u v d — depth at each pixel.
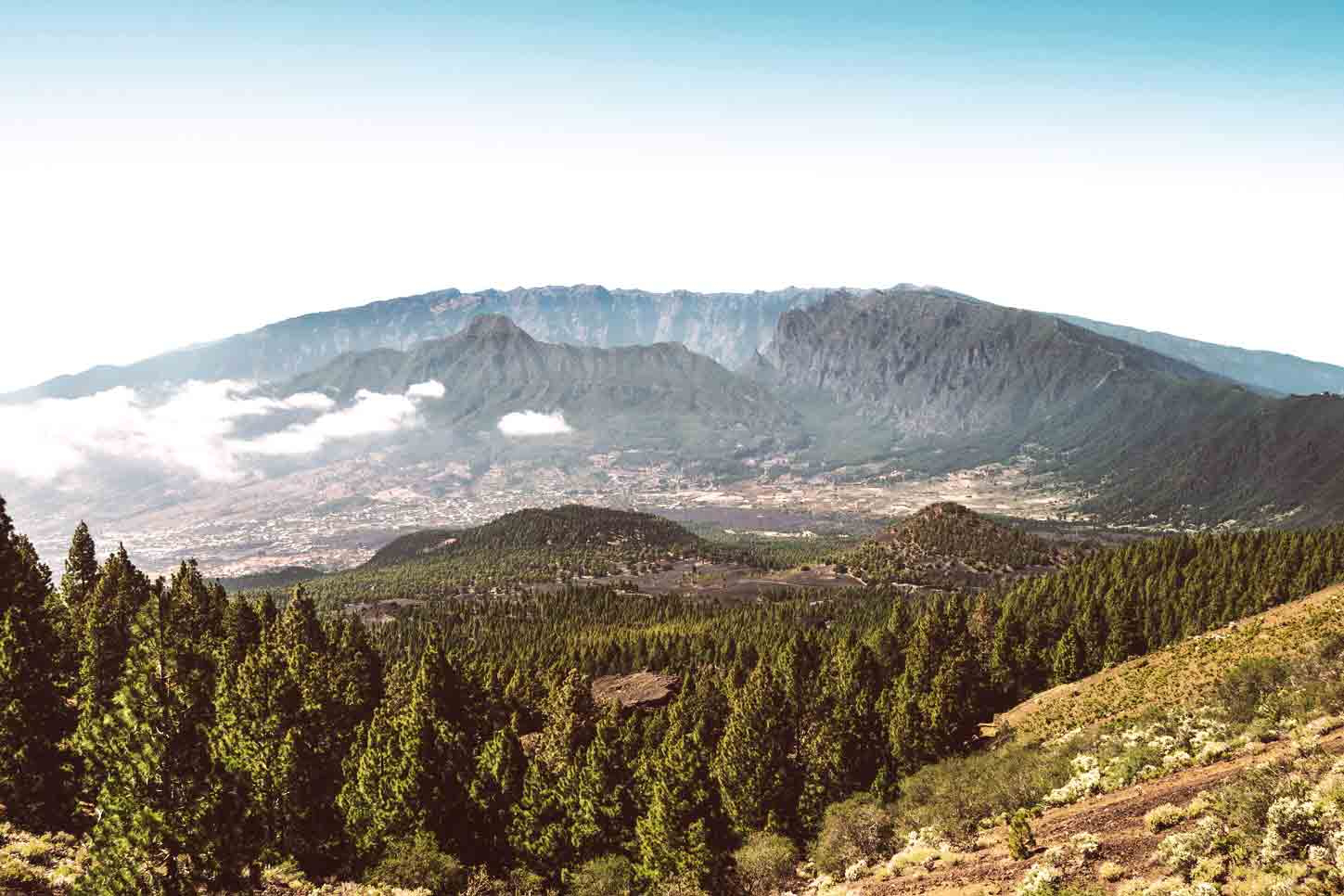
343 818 63.81
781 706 78.00
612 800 70.19
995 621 144.75
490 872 65.56
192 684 42.81
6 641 56.34
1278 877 24.42
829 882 49.53
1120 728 59.66
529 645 191.25
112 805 40.28
